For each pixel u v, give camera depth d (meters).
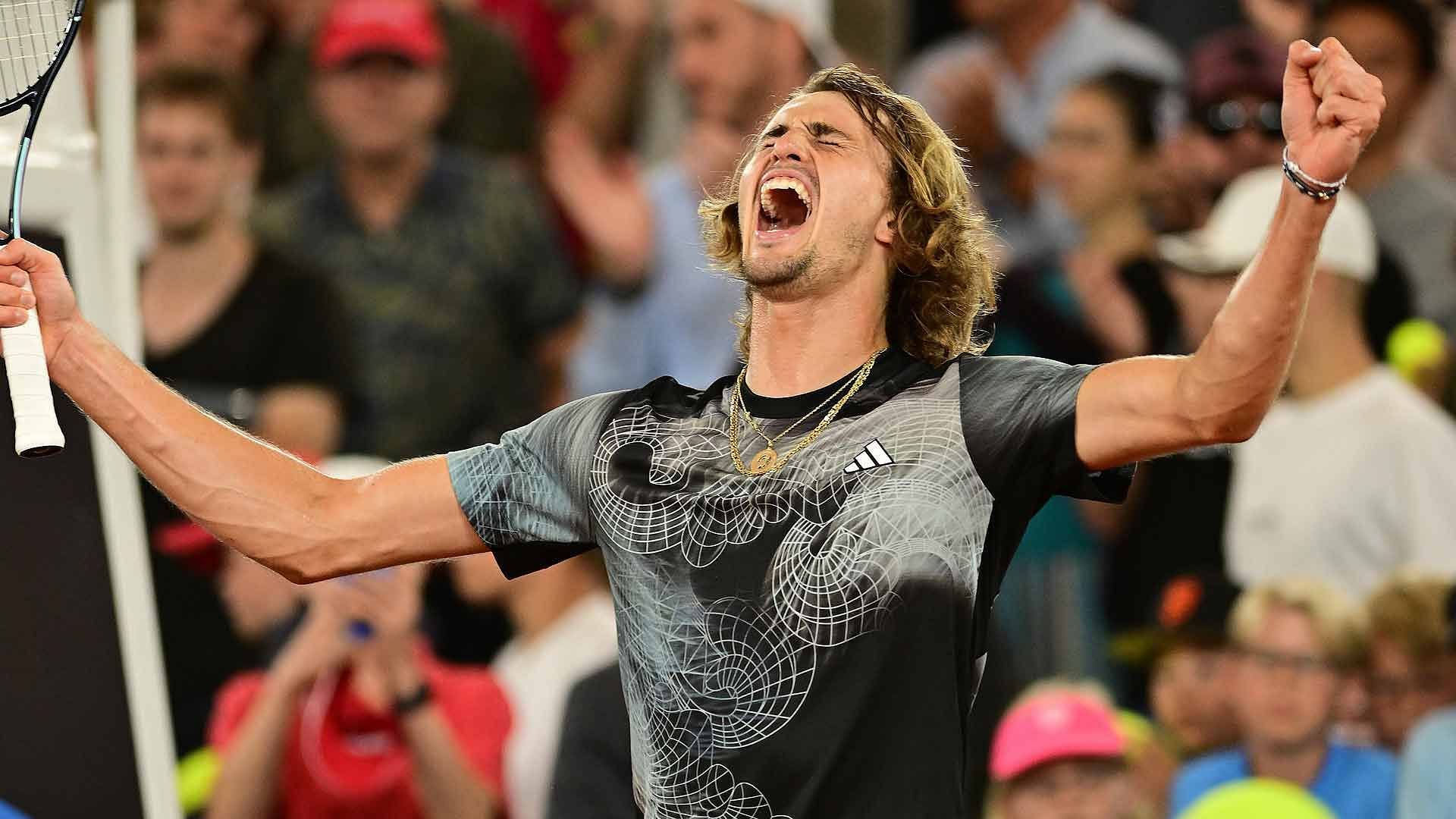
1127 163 24.28
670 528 9.03
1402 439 21.30
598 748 14.78
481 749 18.50
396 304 23.44
